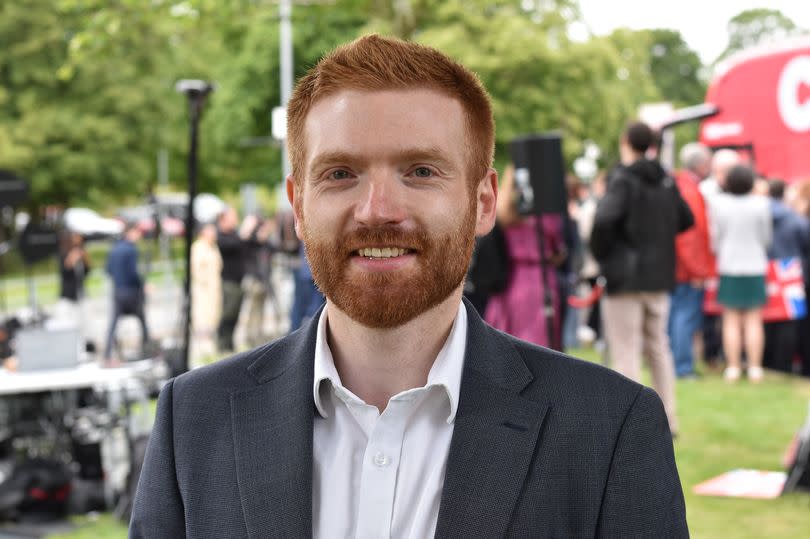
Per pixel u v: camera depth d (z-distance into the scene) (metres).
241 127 25.55
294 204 1.42
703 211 8.53
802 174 10.41
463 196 1.34
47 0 31.23
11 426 6.52
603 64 23.84
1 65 31.55
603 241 6.20
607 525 1.33
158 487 1.43
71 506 5.90
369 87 1.31
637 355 6.32
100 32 11.33
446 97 1.33
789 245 9.03
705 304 9.63
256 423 1.42
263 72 24.95
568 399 1.38
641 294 6.27
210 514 1.39
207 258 12.53
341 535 1.36
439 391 1.38
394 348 1.37
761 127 10.71
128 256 12.52
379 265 1.31
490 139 1.40
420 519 1.34
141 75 33.25
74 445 6.34
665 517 1.35
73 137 31.67
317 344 1.41
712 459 6.06
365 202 1.30
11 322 8.52
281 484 1.37
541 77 23.30
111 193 34.66
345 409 1.41
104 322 16.70
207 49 33.56
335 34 24.02
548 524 1.33
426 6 23.73
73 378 6.02
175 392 1.49
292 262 11.88
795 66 10.47
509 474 1.34
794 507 5.12
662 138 7.38
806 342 9.03
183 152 33.59
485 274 5.98
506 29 22.61
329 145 1.31
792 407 7.57
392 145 1.29
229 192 38.47
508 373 1.41
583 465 1.35
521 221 5.99
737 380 8.74
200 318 12.55
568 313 10.73
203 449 1.43
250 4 12.17
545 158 5.63
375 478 1.36
